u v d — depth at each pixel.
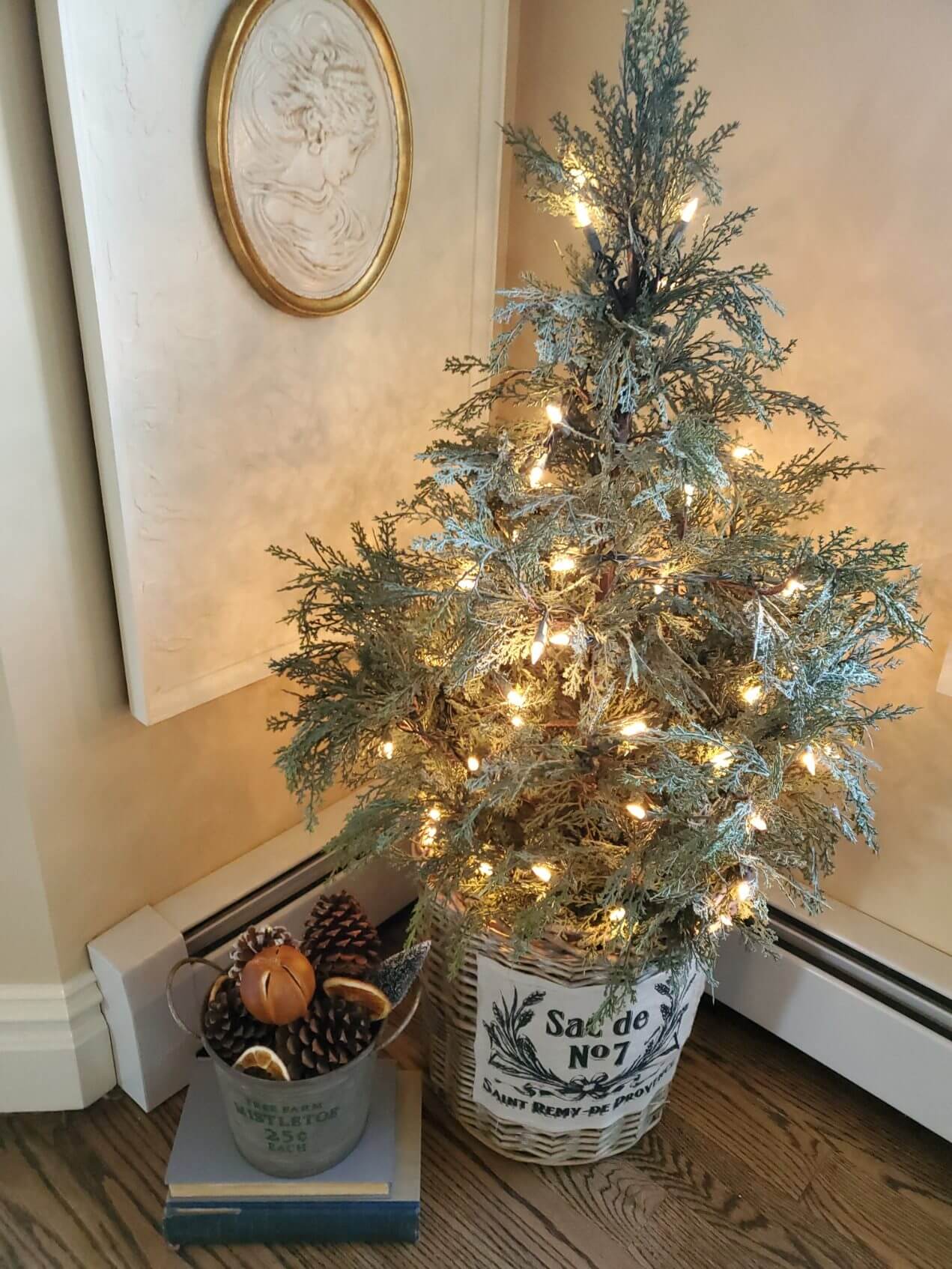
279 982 0.93
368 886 1.39
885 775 1.16
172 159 0.85
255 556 1.09
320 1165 1.02
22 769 0.97
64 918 1.09
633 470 0.81
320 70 0.93
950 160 0.91
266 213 0.93
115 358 0.87
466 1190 1.12
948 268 0.94
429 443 1.26
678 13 0.71
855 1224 1.11
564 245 1.23
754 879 0.89
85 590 0.97
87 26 0.76
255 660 1.14
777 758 0.80
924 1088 1.17
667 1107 1.24
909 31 0.89
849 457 1.02
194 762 1.16
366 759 1.05
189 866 1.21
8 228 0.80
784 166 1.02
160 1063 1.18
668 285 0.80
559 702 0.97
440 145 1.11
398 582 0.94
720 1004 1.38
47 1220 1.08
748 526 0.94
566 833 0.96
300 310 1.01
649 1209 1.11
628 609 0.84
